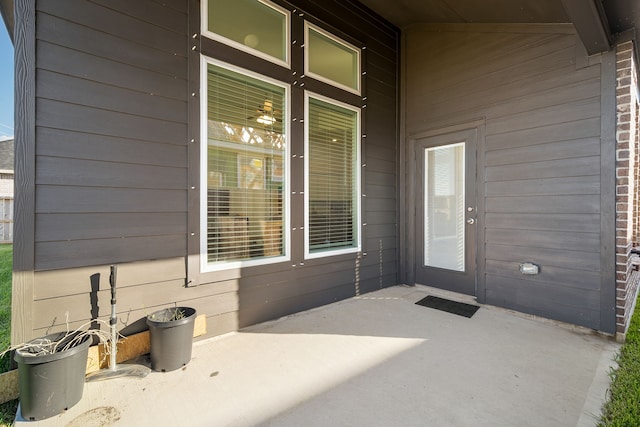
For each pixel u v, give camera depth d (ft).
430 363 7.13
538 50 9.94
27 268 6.06
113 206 7.05
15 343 5.93
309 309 10.82
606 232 8.55
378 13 13.16
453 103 12.36
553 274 9.55
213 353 7.63
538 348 7.86
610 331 8.43
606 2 7.23
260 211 9.72
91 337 6.36
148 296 7.52
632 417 5.22
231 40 8.95
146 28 7.49
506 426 5.10
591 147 8.82
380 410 5.52
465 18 11.39
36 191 6.15
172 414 5.42
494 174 11.02
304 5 10.74
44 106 6.24
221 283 8.73
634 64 8.99
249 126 9.46
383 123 13.70
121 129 7.14
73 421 5.23
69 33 6.51
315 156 11.25
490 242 11.12
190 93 8.16
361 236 12.64
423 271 13.58
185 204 8.09
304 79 10.73
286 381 6.43
